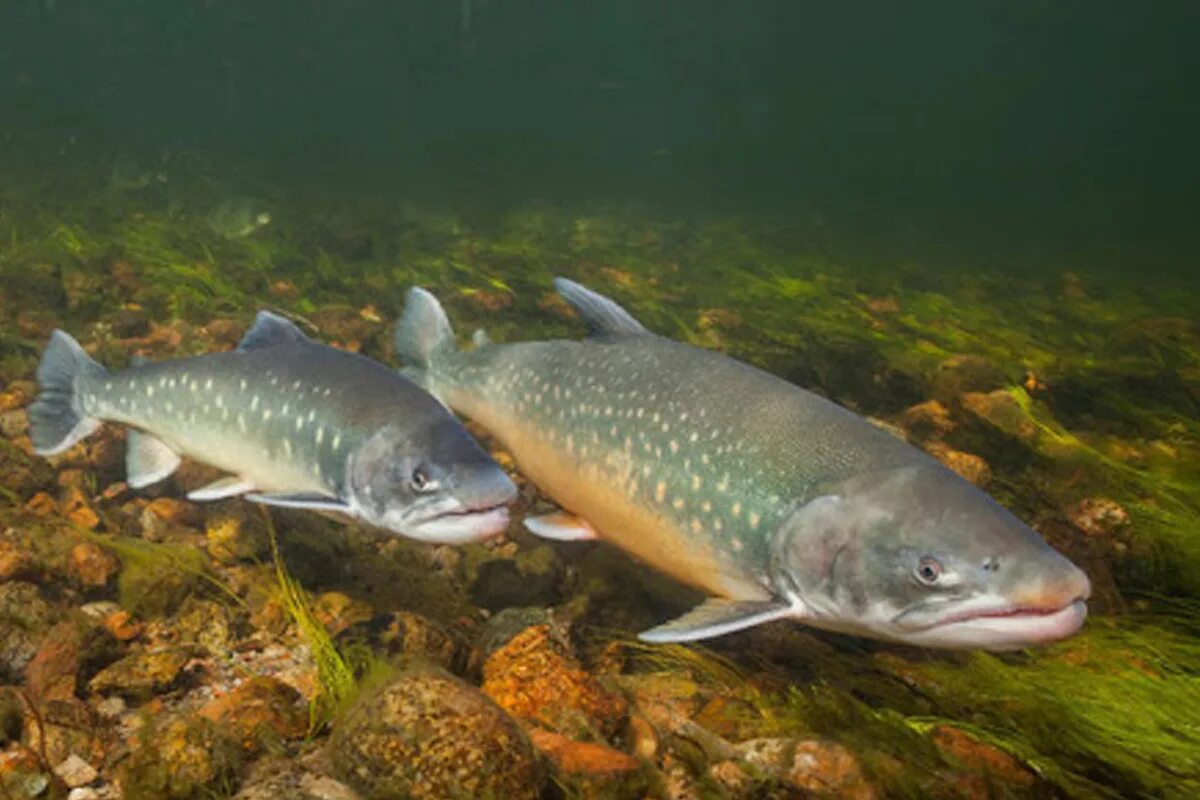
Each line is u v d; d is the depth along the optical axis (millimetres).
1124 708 500
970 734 491
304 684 507
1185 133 13836
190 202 2244
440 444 534
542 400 627
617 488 573
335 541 663
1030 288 2387
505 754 383
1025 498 828
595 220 2852
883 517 451
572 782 405
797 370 1164
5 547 555
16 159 2648
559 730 447
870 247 2965
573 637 578
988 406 1012
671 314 1438
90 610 552
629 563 644
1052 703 505
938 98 10805
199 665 516
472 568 671
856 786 439
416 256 1772
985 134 11008
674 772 445
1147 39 11992
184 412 638
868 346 1276
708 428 532
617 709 468
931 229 3840
